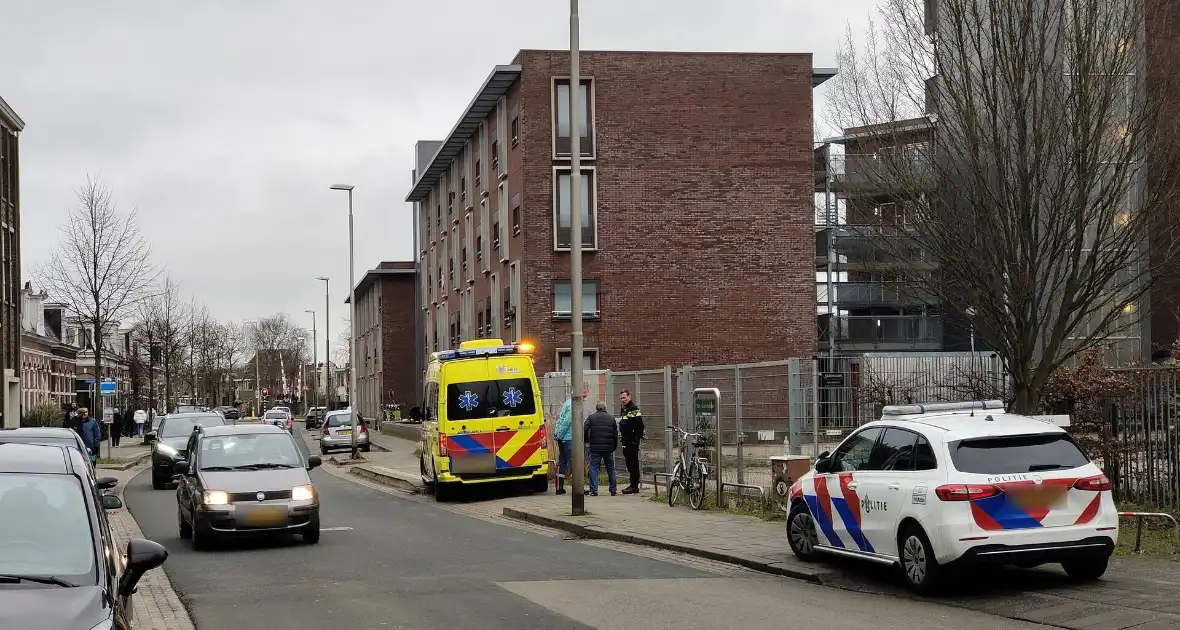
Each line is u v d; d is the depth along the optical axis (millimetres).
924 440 10305
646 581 11570
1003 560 9664
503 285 44594
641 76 41344
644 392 24109
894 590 10594
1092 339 13898
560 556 13844
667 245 41156
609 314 40781
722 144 41531
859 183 15172
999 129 13484
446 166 56781
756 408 18531
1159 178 13094
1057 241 13328
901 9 14984
